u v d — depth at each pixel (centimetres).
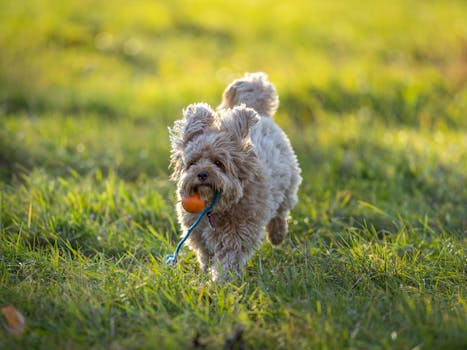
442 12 2752
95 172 1009
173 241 760
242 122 648
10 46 1925
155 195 877
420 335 501
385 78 1562
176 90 1591
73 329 506
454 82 1577
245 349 491
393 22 2514
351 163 1043
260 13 2734
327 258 660
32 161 1047
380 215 833
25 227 752
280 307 540
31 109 1470
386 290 584
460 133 1279
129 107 1488
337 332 505
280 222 783
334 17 2666
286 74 1638
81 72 1828
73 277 606
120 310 553
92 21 2342
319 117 1412
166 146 1166
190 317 535
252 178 656
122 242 736
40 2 2623
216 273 640
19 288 583
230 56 2000
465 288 601
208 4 2884
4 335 502
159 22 2436
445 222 822
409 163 1022
